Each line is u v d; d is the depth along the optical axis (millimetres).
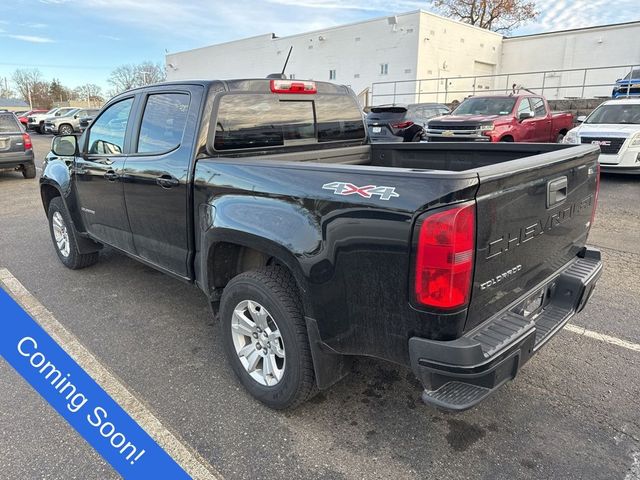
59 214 5125
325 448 2549
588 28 27562
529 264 2484
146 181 3473
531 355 2354
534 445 2559
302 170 2479
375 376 3211
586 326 3838
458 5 36031
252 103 3348
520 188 2250
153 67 66625
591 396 2959
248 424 2736
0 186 10883
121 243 4078
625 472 2371
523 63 30219
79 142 4422
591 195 3088
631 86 18203
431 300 2018
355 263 2221
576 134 10273
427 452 2518
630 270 5098
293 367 2631
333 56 29188
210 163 2977
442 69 26953
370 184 2182
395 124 14094
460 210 1938
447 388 2170
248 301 2836
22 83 80500
